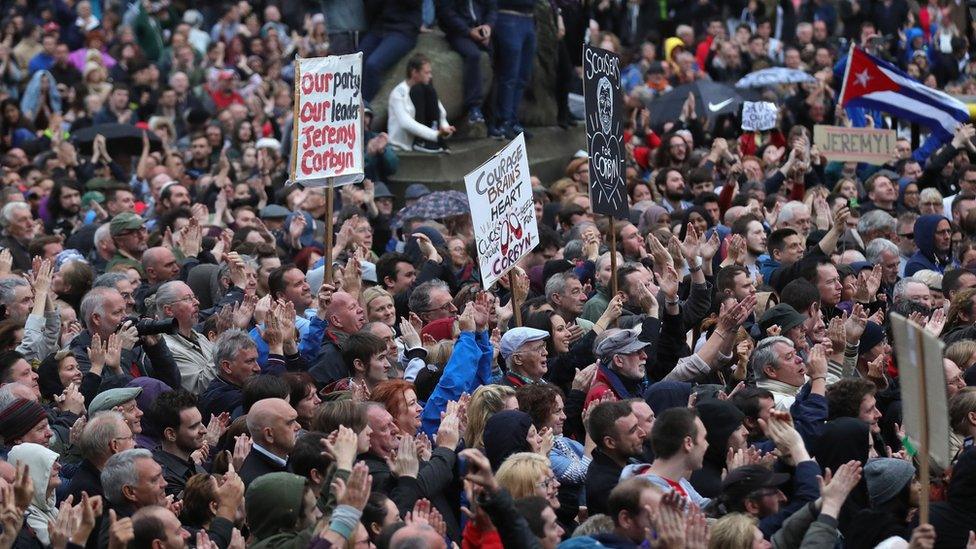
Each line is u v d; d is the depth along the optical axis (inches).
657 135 2751.0
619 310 1422.2
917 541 926.4
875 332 1444.4
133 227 1744.6
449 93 2455.7
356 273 1470.2
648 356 1417.3
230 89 2935.5
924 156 2511.1
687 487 1108.5
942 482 1165.1
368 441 1123.9
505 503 932.6
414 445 1110.4
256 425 1154.7
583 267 1711.4
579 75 2802.7
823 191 2114.9
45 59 2984.7
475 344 1312.7
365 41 2453.2
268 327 1336.1
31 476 1113.4
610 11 3499.0
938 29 3275.1
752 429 1232.2
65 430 1250.0
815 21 3398.1
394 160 2299.5
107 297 1385.3
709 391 1299.2
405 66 2445.9
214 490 1095.0
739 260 1640.0
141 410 1247.5
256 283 1625.2
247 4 3469.5
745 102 2571.4
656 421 1090.1
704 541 919.0
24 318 1449.3
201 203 2111.2
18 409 1166.3
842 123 2652.6
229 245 1760.6
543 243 1802.4
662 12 3499.0
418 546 893.8
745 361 1374.3
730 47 3211.1
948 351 1403.8
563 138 2701.8
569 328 1462.8
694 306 1507.1
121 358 1365.7
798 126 2358.5
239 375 1328.7
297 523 1023.0
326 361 1357.0
